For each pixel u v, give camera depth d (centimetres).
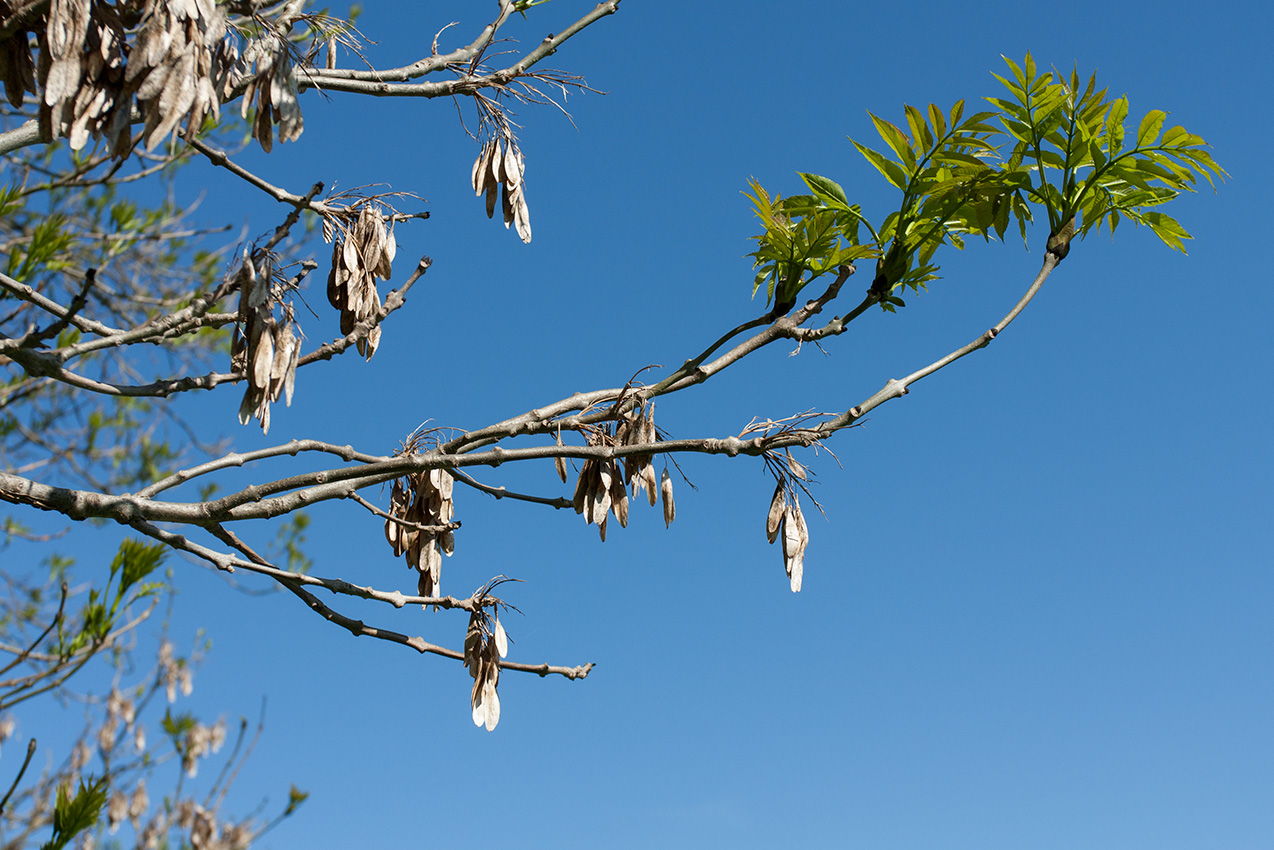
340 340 266
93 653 342
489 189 272
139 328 241
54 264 326
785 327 259
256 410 228
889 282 260
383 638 285
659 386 270
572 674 309
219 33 194
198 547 257
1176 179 249
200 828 458
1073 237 258
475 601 297
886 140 254
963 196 254
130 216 514
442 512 306
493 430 260
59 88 184
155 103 184
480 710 290
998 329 245
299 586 277
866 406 240
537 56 279
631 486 271
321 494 255
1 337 238
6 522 569
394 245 280
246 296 229
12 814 358
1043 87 252
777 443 239
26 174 452
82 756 433
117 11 194
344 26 259
